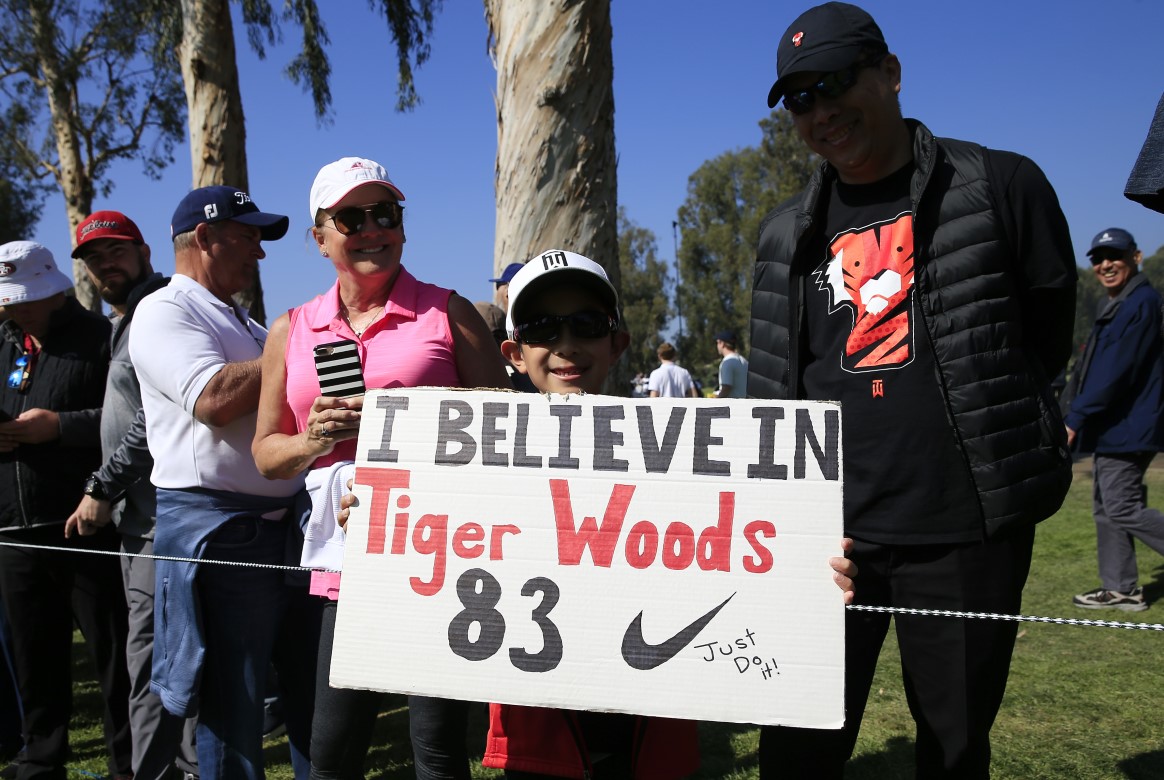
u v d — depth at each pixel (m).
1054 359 2.10
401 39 9.09
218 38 8.03
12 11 15.87
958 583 1.95
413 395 1.79
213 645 2.43
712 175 65.75
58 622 3.27
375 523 1.74
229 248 2.75
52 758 3.19
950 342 1.93
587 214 4.20
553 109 4.14
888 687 4.01
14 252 3.29
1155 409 4.75
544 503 1.69
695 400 1.69
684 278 67.75
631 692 1.58
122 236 3.44
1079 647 4.37
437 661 1.66
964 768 1.98
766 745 2.13
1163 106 1.64
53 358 3.37
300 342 2.22
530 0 4.16
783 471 1.64
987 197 1.93
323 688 2.13
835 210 2.13
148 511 2.96
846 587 1.57
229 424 2.46
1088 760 3.08
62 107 18.19
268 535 2.51
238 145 8.21
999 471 1.91
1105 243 4.91
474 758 3.47
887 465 1.99
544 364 2.04
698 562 1.62
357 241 2.13
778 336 2.24
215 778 2.39
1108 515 5.01
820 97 1.96
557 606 1.64
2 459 3.24
